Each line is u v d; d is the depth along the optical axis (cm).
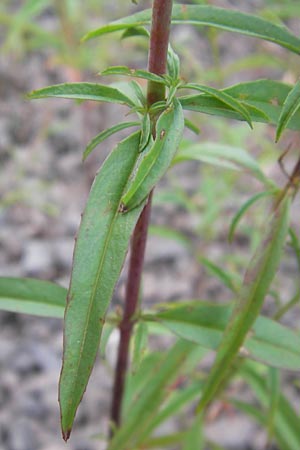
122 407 32
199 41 76
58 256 60
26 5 51
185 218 62
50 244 61
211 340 26
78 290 19
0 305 26
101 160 65
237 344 24
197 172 65
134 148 20
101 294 19
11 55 74
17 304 26
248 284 24
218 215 50
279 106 23
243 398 49
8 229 62
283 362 25
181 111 20
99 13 64
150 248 60
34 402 50
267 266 24
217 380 25
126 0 67
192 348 30
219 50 76
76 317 19
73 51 55
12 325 55
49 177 66
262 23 23
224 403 36
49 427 49
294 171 25
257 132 49
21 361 53
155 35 20
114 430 31
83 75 61
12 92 74
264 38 23
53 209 59
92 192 20
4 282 26
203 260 30
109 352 51
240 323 24
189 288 57
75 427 49
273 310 55
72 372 19
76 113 70
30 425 49
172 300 57
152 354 34
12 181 64
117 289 51
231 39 77
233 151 28
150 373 33
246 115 20
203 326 26
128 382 33
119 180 20
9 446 48
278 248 24
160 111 21
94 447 48
